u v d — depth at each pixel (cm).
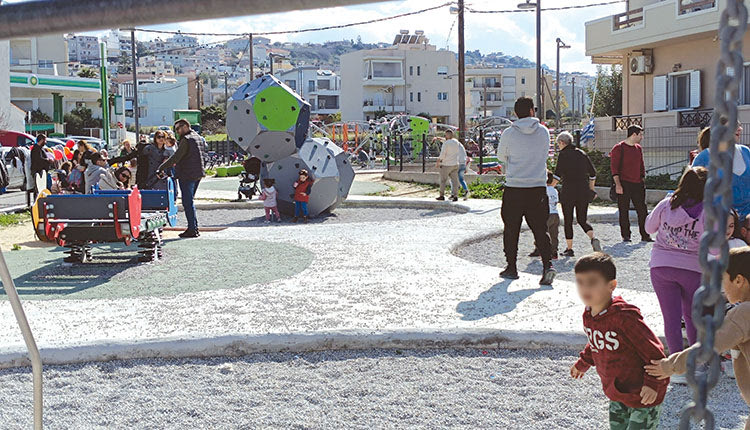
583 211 1109
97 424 479
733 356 373
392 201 1989
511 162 861
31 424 477
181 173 1350
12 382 558
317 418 484
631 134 1241
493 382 549
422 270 962
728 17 112
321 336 629
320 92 13200
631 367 363
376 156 5044
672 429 455
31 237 1436
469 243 1276
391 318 699
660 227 532
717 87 113
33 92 6656
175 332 648
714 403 498
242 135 1714
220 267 1023
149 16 115
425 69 10519
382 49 10412
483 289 832
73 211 1008
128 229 1006
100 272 1002
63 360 598
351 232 1377
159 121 11144
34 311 755
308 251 1155
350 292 830
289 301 788
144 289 875
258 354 623
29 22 120
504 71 13662
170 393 535
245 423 477
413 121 4972
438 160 1980
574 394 521
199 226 1612
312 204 1722
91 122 7438
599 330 366
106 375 575
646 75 2892
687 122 2517
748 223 569
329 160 1733
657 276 528
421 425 471
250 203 2016
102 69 5850
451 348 631
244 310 747
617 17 2850
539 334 630
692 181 515
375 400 516
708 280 119
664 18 2584
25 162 1902
